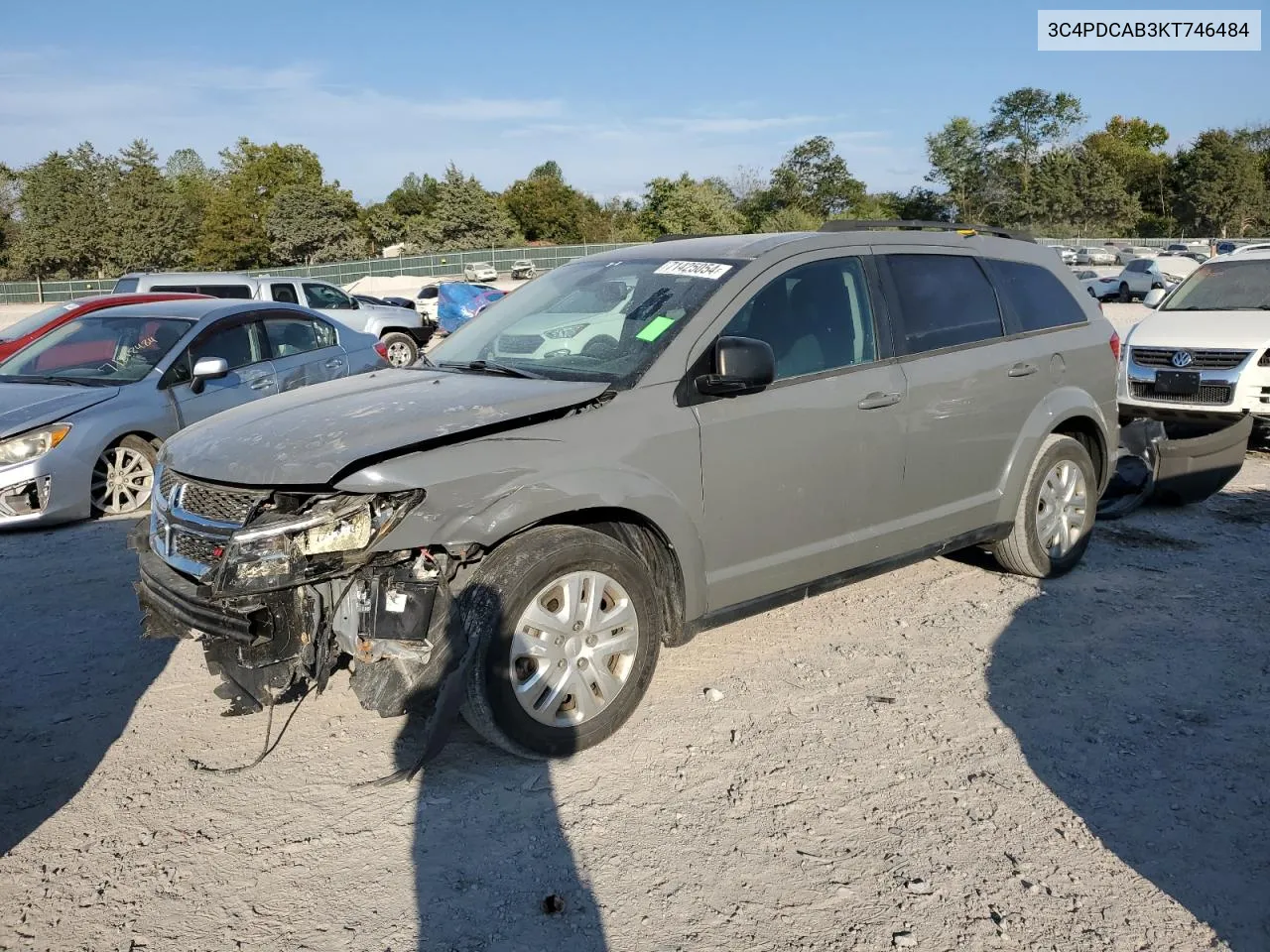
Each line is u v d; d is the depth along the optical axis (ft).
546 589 11.71
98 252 235.20
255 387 28.12
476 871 10.18
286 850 10.59
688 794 11.52
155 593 12.04
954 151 262.06
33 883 10.09
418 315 63.10
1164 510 23.91
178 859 10.47
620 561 12.30
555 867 10.24
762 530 13.93
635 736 12.83
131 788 11.86
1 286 208.74
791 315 14.48
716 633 16.30
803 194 255.70
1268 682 14.37
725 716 13.39
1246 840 10.64
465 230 268.62
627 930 9.30
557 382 13.08
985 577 18.92
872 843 10.61
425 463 11.18
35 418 23.43
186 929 9.38
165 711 13.87
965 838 10.69
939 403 15.80
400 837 10.77
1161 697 13.94
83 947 9.14
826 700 13.88
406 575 11.17
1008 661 15.12
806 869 10.18
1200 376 29.48
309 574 10.80
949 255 17.03
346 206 254.88
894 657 15.30
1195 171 258.37
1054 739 12.78
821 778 11.85
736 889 9.87
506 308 16.37
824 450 14.39
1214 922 9.36
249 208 257.14
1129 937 9.16
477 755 12.43
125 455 25.00
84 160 235.61
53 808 11.46
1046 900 9.67
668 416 12.89
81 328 27.89
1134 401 30.96
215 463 11.76
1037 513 17.98
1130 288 114.52
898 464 15.42
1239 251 34.55
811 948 9.04
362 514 10.91
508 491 11.52
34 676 15.02
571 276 16.22
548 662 11.83
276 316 29.99
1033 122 258.16
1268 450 30.73
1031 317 18.07
